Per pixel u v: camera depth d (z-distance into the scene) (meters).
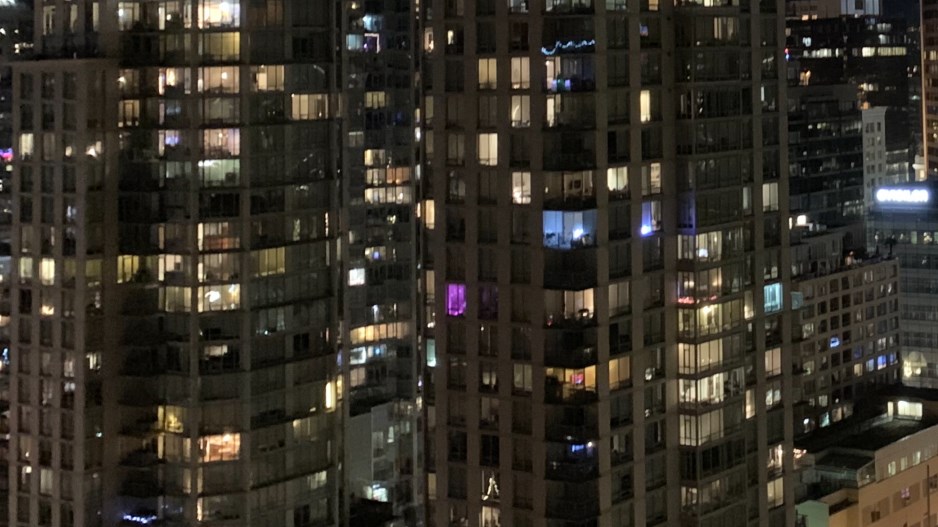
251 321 178.38
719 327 157.12
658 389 154.12
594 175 146.12
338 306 190.75
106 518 180.12
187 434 176.62
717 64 155.88
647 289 152.62
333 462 188.25
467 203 150.75
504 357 149.50
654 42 152.12
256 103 179.00
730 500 159.50
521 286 147.75
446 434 154.38
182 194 177.38
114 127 180.00
